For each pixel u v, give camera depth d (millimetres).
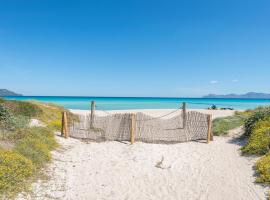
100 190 8398
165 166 11031
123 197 7949
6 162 8109
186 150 13703
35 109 19781
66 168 10203
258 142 12414
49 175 9109
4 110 14414
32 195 7367
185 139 15664
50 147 12438
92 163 11188
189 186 8867
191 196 8086
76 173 9781
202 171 10367
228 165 11062
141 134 15422
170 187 8781
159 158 12188
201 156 12578
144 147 13945
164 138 15469
